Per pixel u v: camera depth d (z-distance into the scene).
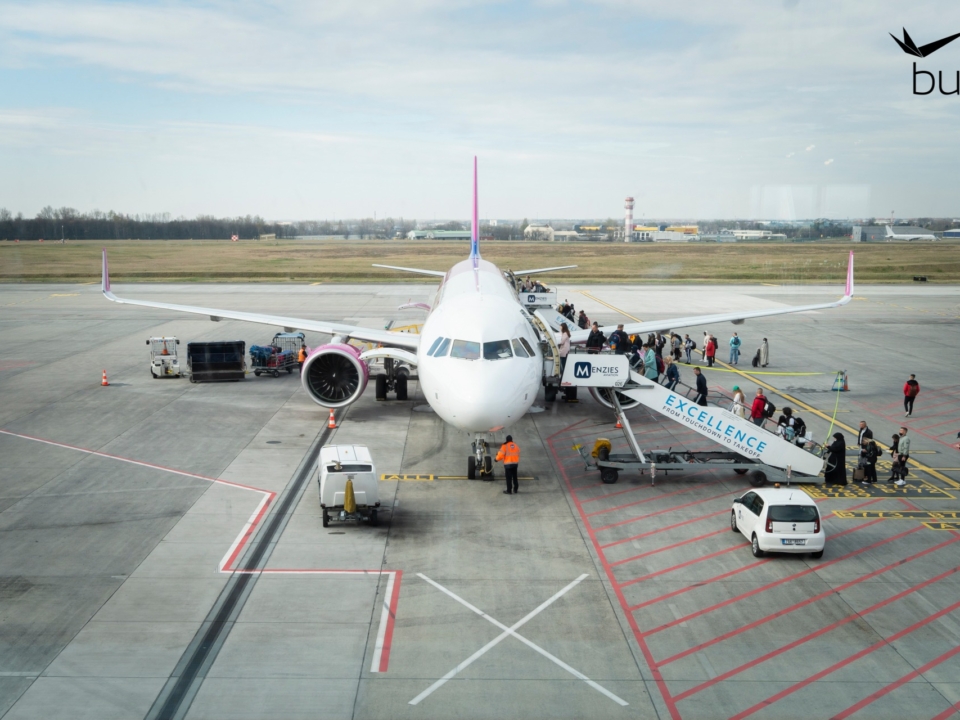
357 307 74.94
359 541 21.11
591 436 31.92
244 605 17.42
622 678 14.75
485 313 26.23
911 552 20.77
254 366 43.25
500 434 32.00
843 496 25.22
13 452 28.91
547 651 15.67
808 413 36.19
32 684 14.32
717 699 14.11
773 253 153.75
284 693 14.12
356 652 15.53
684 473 27.48
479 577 19.00
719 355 51.41
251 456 28.58
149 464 27.56
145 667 14.91
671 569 19.59
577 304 77.94
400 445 30.12
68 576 18.78
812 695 14.25
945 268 120.62
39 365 46.03
